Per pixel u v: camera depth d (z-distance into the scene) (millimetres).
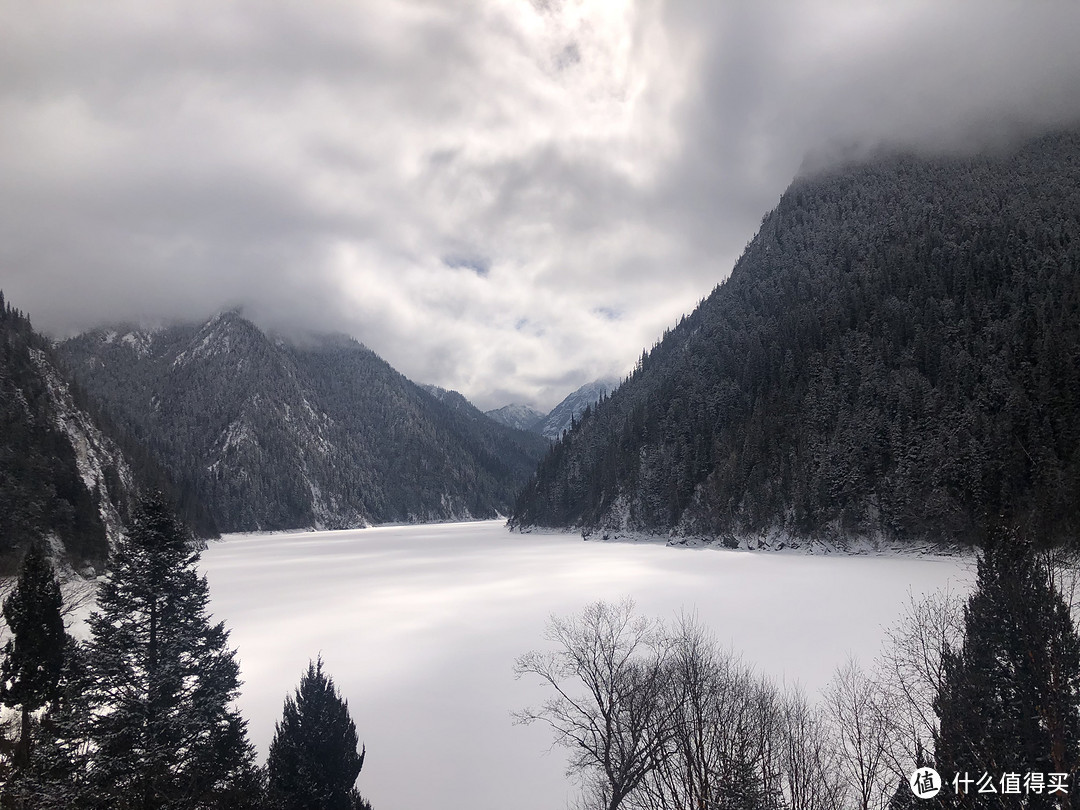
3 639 27031
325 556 108438
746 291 155500
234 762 17453
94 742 16250
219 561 104562
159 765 15438
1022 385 69500
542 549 102812
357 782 21594
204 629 18359
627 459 122375
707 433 109188
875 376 86812
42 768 15344
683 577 60125
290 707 18406
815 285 132250
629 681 19594
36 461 69562
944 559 65688
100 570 63031
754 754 15469
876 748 16969
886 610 39844
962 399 74750
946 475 70062
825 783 14234
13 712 22688
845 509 77750
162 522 17812
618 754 18125
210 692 17625
